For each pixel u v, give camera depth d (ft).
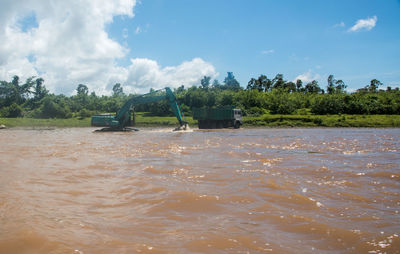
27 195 20.77
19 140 77.15
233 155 41.75
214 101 247.29
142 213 16.75
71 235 13.42
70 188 22.77
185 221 15.37
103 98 327.67
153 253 11.62
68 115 239.09
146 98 127.24
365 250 11.85
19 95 290.97
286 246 12.25
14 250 11.86
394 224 14.66
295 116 188.34
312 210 16.99
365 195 20.13
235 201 18.84
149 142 66.28
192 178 25.98
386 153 43.60
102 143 64.80
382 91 277.44
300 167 31.14
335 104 216.13
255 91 276.00
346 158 38.29
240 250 11.89
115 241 12.76
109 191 21.83
